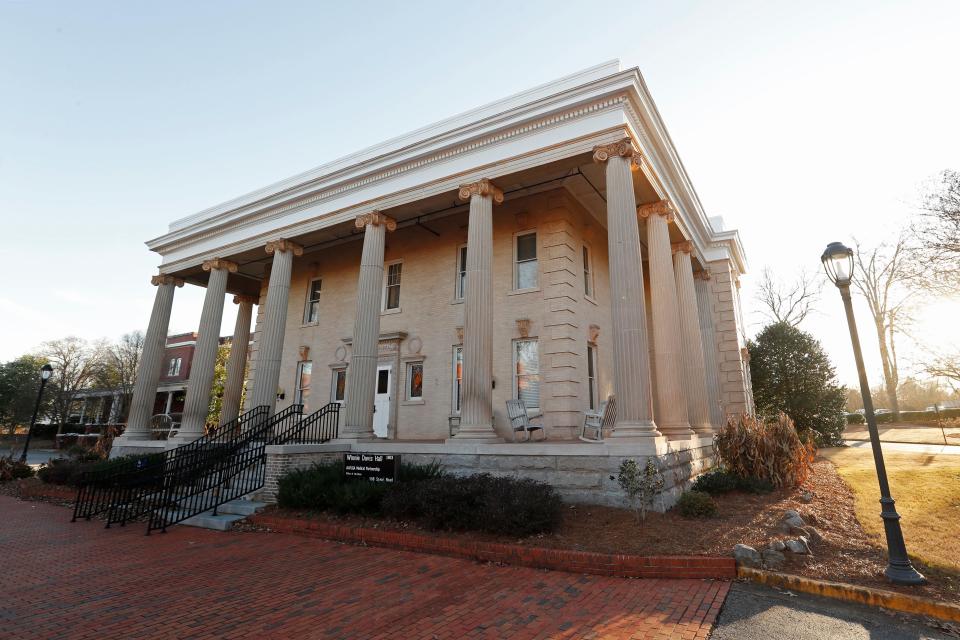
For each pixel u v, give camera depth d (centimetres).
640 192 1377
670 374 1272
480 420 1169
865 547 745
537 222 1592
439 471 1084
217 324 1895
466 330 1237
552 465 1016
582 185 1558
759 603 576
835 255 758
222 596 625
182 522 1098
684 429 1235
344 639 495
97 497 1363
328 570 726
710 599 586
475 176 1355
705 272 2038
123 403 4922
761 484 1123
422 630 514
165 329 2102
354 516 985
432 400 1670
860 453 2009
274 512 1071
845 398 2569
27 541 962
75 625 539
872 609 562
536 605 576
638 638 490
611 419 1262
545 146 1259
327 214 1652
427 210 1538
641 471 895
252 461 1291
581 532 805
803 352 2594
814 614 548
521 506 801
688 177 1653
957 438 2488
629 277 1085
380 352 1819
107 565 782
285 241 1755
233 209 1884
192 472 1230
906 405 4678
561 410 1412
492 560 748
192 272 2122
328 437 1552
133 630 524
